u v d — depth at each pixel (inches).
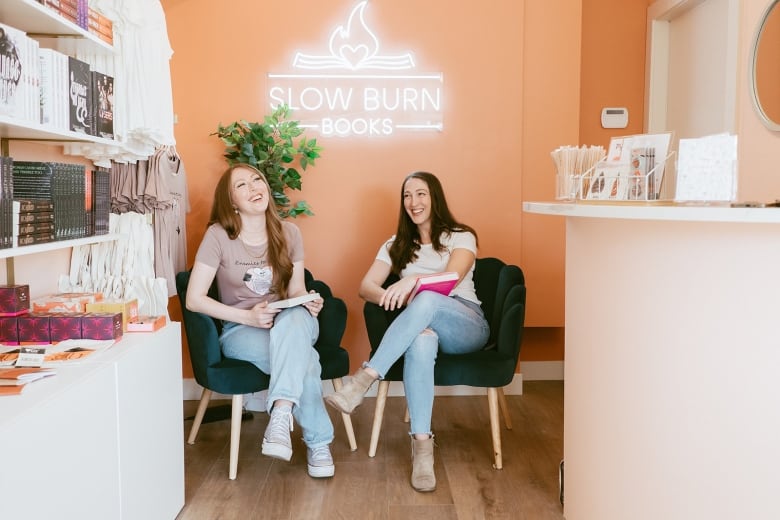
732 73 120.9
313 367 101.3
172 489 85.4
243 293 106.7
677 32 146.1
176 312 139.2
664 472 59.7
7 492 48.5
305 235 139.7
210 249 104.3
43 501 53.7
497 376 101.0
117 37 88.0
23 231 66.9
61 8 72.9
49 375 61.9
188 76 136.0
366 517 86.7
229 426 124.6
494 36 137.6
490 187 139.6
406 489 95.3
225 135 130.0
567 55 139.6
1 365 65.9
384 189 139.4
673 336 58.2
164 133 94.3
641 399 63.1
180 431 88.7
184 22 135.5
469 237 117.5
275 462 106.0
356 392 100.7
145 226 95.3
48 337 75.0
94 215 84.3
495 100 138.5
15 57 63.3
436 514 87.5
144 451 76.0
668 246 58.8
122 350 72.1
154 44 91.8
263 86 136.9
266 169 128.7
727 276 52.4
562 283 142.5
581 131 153.5
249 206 103.9
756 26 113.6
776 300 48.6
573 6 138.9
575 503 80.4
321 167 138.8
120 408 69.2
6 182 63.7
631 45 153.1
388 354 100.0
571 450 81.4
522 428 121.8
